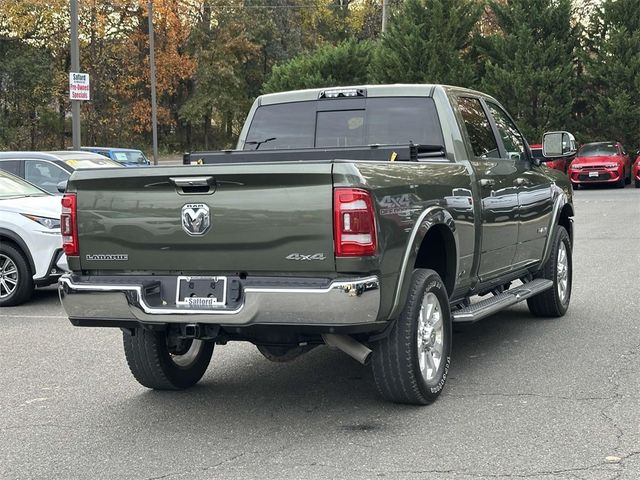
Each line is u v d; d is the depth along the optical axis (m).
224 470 4.68
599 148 32.59
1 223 10.62
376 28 68.25
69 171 13.98
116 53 58.00
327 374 6.93
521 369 6.78
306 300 4.98
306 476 4.53
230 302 5.22
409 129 7.03
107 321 5.51
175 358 6.50
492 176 7.11
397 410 5.77
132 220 5.44
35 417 5.84
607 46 38.25
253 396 6.29
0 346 8.20
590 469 4.52
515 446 4.92
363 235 4.96
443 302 6.00
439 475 4.48
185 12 60.88
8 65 51.62
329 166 4.97
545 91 38.22
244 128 7.60
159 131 63.69
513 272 7.86
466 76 38.78
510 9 40.09
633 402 5.76
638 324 8.45
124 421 5.71
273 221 5.08
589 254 13.84
